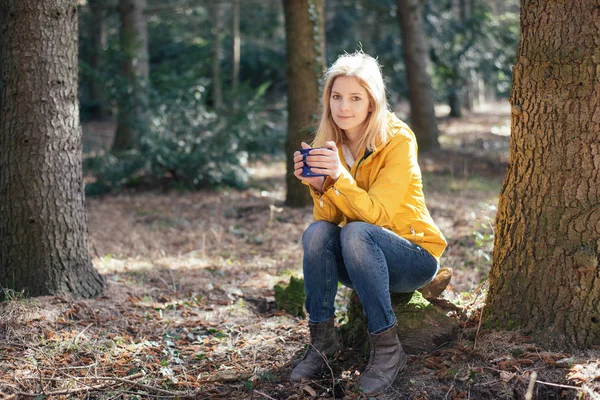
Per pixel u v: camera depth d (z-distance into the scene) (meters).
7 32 3.85
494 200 7.79
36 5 3.80
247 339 3.57
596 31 2.67
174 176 10.02
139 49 10.81
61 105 3.96
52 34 3.88
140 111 9.95
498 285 3.05
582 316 2.77
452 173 9.96
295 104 7.79
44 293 3.92
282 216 7.56
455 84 20.38
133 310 4.00
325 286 2.92
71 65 4.00
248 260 5.63
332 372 2.88
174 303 4.16
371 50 17.98
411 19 12.84
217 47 16.20
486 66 18.09
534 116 2.86
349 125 2.90
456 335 3.09
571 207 2.78
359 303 3.30
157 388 2.95
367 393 2.73
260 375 3.04
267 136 10.80
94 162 9.69
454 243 5.79
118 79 9.84
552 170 2.81
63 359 3.26
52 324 3.64
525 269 2.92
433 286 3.38
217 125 10.02
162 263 5.35
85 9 15.62
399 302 3.14
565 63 2.73
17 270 3.91
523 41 2.91
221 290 4.59
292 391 2.89
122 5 12.16
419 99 13.02
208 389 2.96
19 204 3.89
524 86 2.90
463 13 18.97
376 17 18.27
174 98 9.80
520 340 2.87
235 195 9.34
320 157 2.69
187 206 8.54
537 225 2.87
